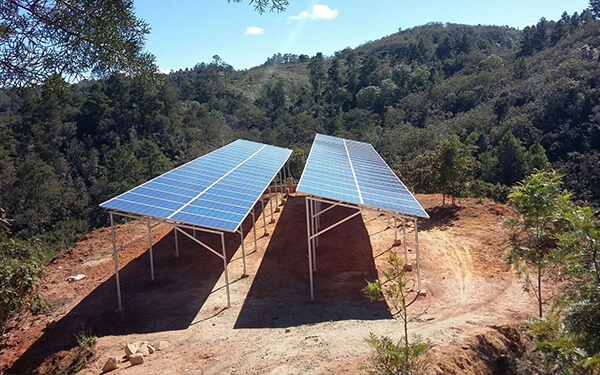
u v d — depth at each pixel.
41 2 6.05
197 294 14.84
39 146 54.19
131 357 10.27
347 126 76.75
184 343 11.25
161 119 63.00
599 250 6.55
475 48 110.88
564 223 9.03
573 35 77.25
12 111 64.94
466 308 12.35
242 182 18.16
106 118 60.28
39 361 11.12
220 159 22.16
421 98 78.44
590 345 6.16
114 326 12.77
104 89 63.09
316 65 120.94
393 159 55.47
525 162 44.91
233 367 9.43
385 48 148.00
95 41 6.30
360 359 8.95
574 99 49.66
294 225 22.73
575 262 7.02
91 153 56.00
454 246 17.53
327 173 16.50
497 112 61.19
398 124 72.69
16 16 5.93
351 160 21.58
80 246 20.91
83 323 13.04
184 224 13.90
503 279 14.30
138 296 14.91
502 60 90.19
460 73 94.06
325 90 103.94
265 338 11.02
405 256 15.57
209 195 15.48
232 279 15.98
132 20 6.64
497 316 11.62
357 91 96.00
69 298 15.01
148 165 52.09
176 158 59.59
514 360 9.33
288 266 16.95
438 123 65.88
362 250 17.95
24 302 10.69
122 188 46.47
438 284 14.23
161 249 19.91
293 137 71.81
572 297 6.74
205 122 74.12
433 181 23.52
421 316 11.91
